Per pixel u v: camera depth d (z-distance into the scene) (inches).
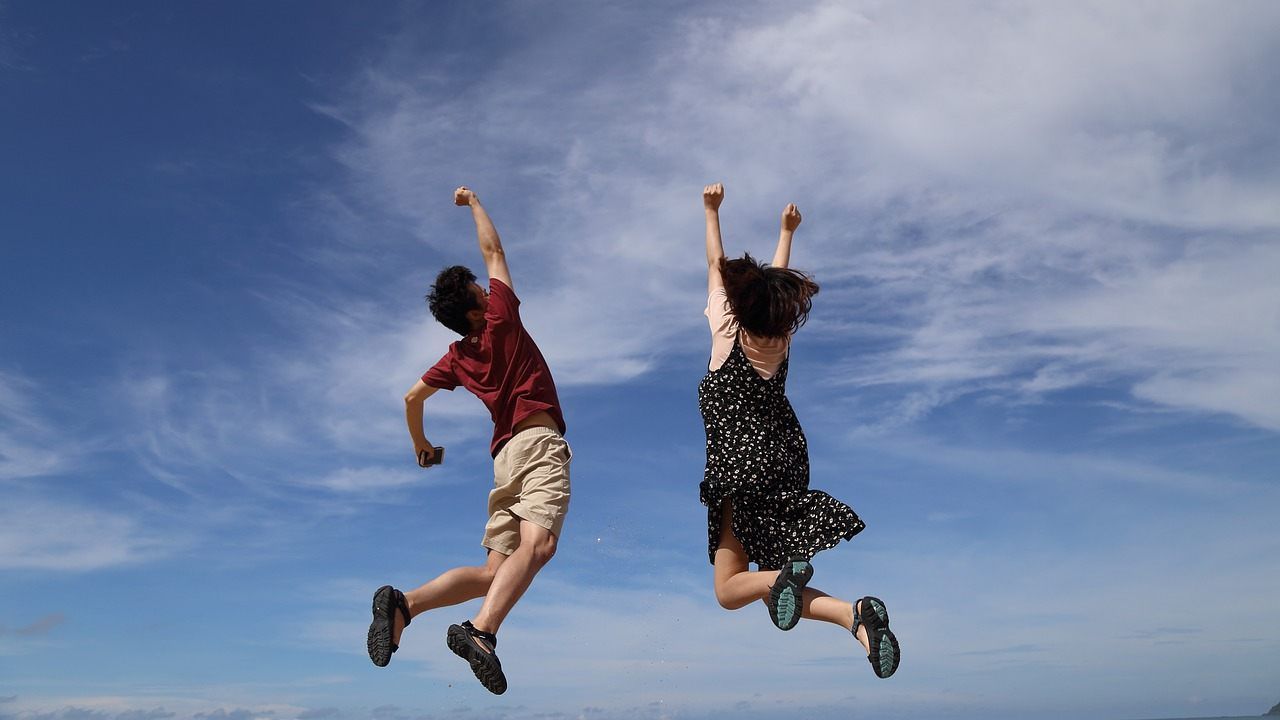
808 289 183.5
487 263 200.4
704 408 185.3
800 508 174.1
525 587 173.2
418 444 203.8
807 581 161.6
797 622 161.9
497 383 190.7
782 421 185.6
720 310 189.6
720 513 180.1
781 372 185.5
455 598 179.6
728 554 178.9
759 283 179.9
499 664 161.9
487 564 185.3
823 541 168.2
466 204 206.2
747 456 177.0
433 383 195.6
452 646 162.1
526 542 177.3
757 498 175.6
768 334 180.5
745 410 181.8
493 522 186.5
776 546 173.8
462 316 192.9
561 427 192.9
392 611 168.2
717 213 202.8
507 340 191.5
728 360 184.2
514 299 196.5
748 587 170.4
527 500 181.5
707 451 183.2
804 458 185.3
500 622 167.2
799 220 205.3
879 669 151.6
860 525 167.2
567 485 186.1
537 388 190.4
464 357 194.7
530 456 185.2
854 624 156.8
